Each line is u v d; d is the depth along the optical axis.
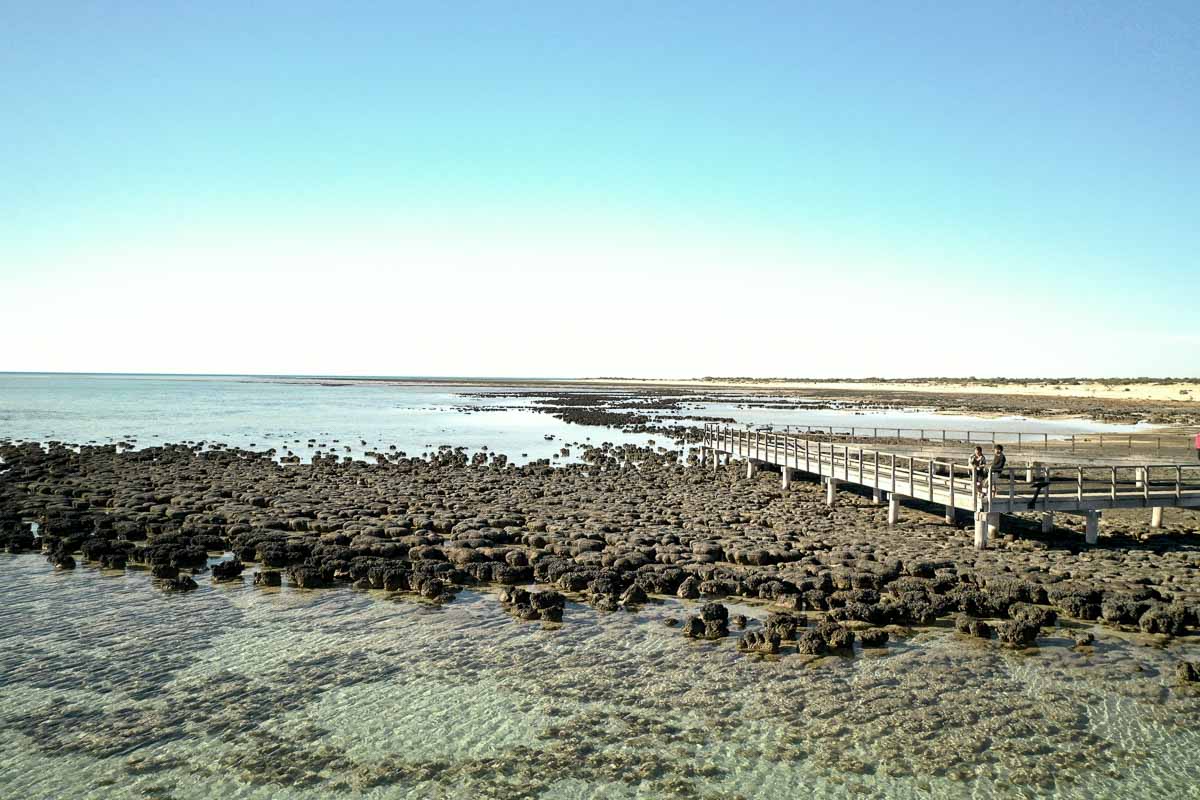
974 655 18.39
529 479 47.28
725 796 12.81
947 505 31.58
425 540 28.61
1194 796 12.73
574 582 23.44
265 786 13.10
